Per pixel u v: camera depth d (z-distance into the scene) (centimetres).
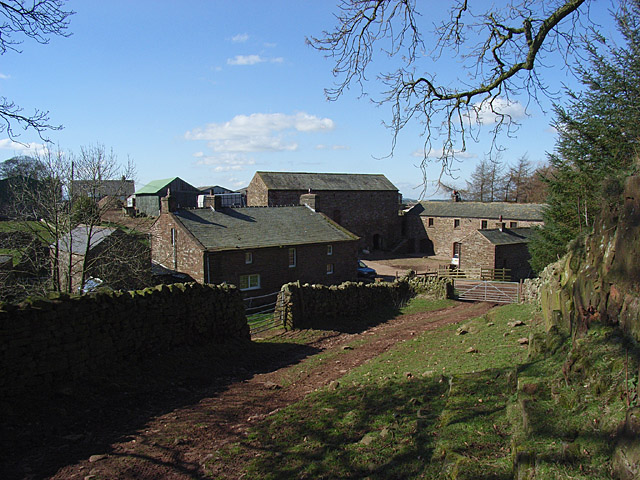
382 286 2547
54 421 761
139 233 2811
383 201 6412
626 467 371
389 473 559
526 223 5144
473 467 489
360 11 925
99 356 975
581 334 677
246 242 3080
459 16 938
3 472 599
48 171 2233
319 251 3447
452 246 5897
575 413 510
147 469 629
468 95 937
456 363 1042
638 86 1839
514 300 2619
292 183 5691
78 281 2431
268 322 1964
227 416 850
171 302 1212
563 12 788
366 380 1044
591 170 2112
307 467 617
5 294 1958
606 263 677
